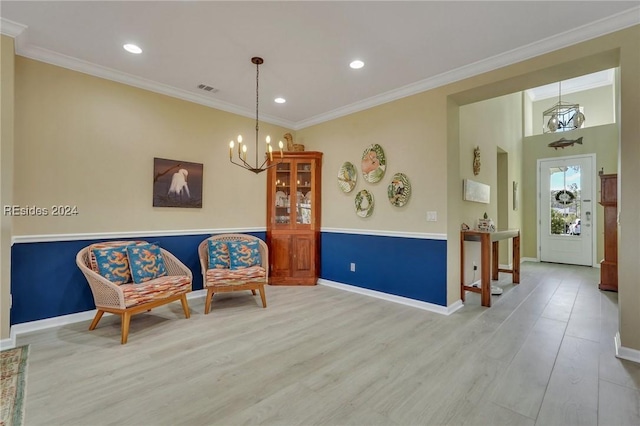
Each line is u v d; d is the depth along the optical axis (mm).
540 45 2811
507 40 2791
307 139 5270
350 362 2348
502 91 3395
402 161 3947
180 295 3238
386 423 1675
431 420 1698
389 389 1991
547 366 2285
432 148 3652
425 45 2879
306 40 2801
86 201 3277
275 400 1872
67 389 1964
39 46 2916
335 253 4773
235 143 4617
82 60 3180
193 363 2318
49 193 3053
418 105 3783
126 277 3078
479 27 2592
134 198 3617
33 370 2193
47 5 2322
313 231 4895
